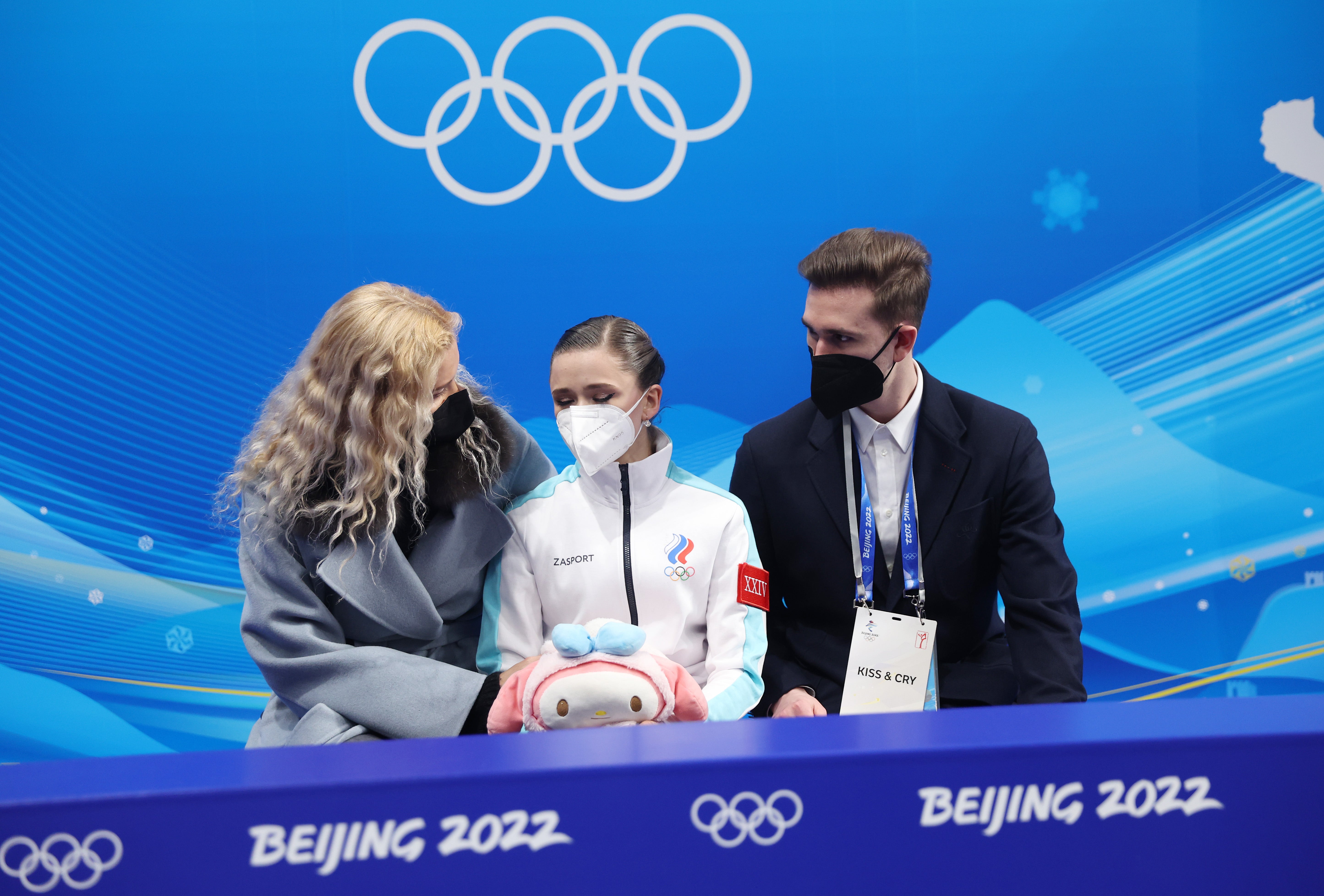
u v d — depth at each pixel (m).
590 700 1.41
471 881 0.59
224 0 2.88
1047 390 3.04
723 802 0.61
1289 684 3.06
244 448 1.98
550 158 2.96
